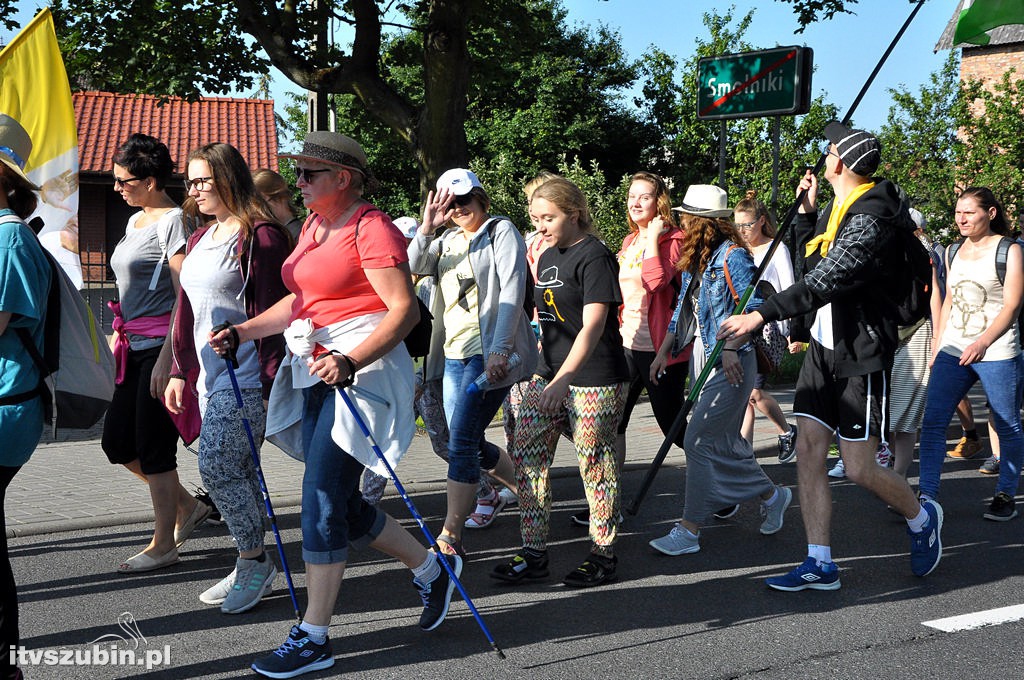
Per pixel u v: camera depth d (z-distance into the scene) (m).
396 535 4.03
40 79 5.70
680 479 7.29
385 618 4.37
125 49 15.55
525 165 33.00
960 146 19.77
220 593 4.58
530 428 4.89
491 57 17.16
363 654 3.94
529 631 4.20
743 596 4.68
